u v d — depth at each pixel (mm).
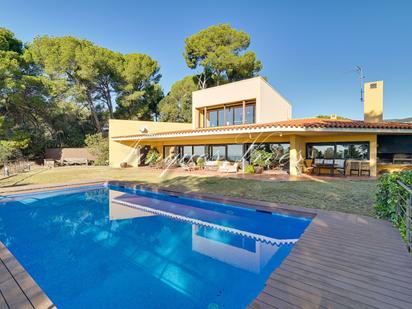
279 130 11609
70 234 6539
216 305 3512
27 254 5305
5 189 10453
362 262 3484
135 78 27844
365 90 16406
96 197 10789
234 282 4113
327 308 2525
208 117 21484
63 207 9289
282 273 3223
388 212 5371
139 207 9070
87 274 4441
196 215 7988
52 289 3965
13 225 7309
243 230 6695
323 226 5098
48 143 26672
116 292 3879
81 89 25000
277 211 6887
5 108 22500
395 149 14609
